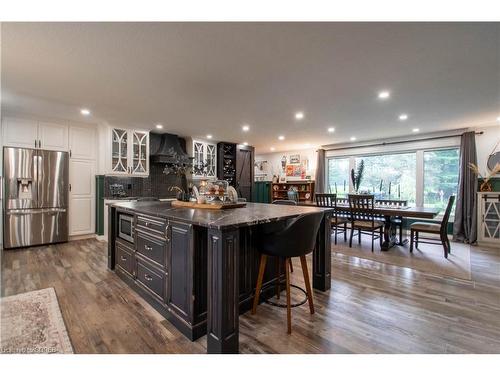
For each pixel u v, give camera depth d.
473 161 4.59
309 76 2.48
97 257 3.52
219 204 2.53
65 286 2.54
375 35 1.80
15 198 3.89
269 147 7.20
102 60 2.17
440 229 3.71
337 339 1.71
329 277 2.53
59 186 4.27
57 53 2.05
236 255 1.56
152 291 2.16
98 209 4.59
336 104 3.32
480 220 4.39
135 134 4.89
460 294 2.42
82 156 4.55
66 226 4.35
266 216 1.87
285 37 1.83
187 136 5.68
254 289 2.21
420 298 2.33
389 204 4.57
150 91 2.88
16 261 3.32
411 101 3.19
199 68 2.32
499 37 1.80
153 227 2.14
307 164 7.34
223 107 3.48
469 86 2.71
